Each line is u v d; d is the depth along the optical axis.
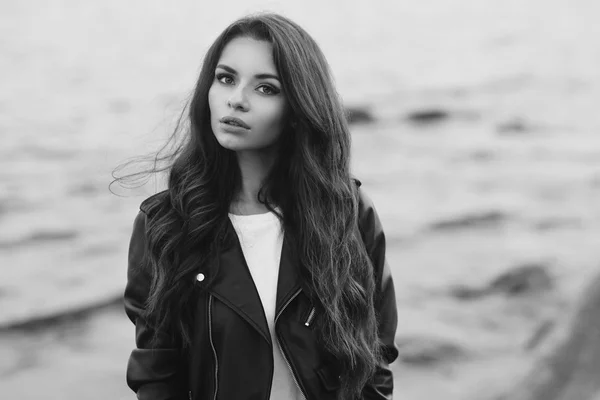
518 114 14.45
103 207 9.16
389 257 7.97
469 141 12.90
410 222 9.16
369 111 14.10
